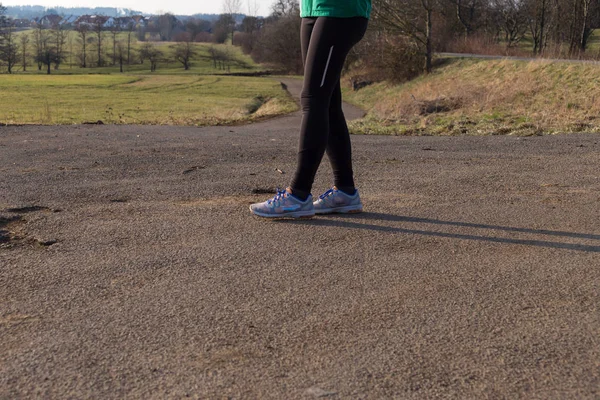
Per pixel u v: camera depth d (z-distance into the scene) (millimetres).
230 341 1766
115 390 1490
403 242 2746
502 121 10641
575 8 35375
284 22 85125
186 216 3205
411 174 4594
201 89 49219
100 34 120625
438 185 4121
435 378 1547
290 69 85312
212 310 1994
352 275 2322
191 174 4586
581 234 2857
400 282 2250
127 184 4148
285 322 1900
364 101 33094
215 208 3393
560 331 1823
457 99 16016
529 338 1777
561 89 14430
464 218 3182
